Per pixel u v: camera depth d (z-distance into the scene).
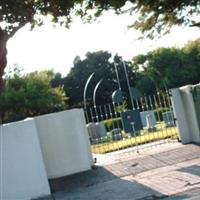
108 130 31.06
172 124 23.38
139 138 22.94
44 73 71.75
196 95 17.72
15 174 13.84
